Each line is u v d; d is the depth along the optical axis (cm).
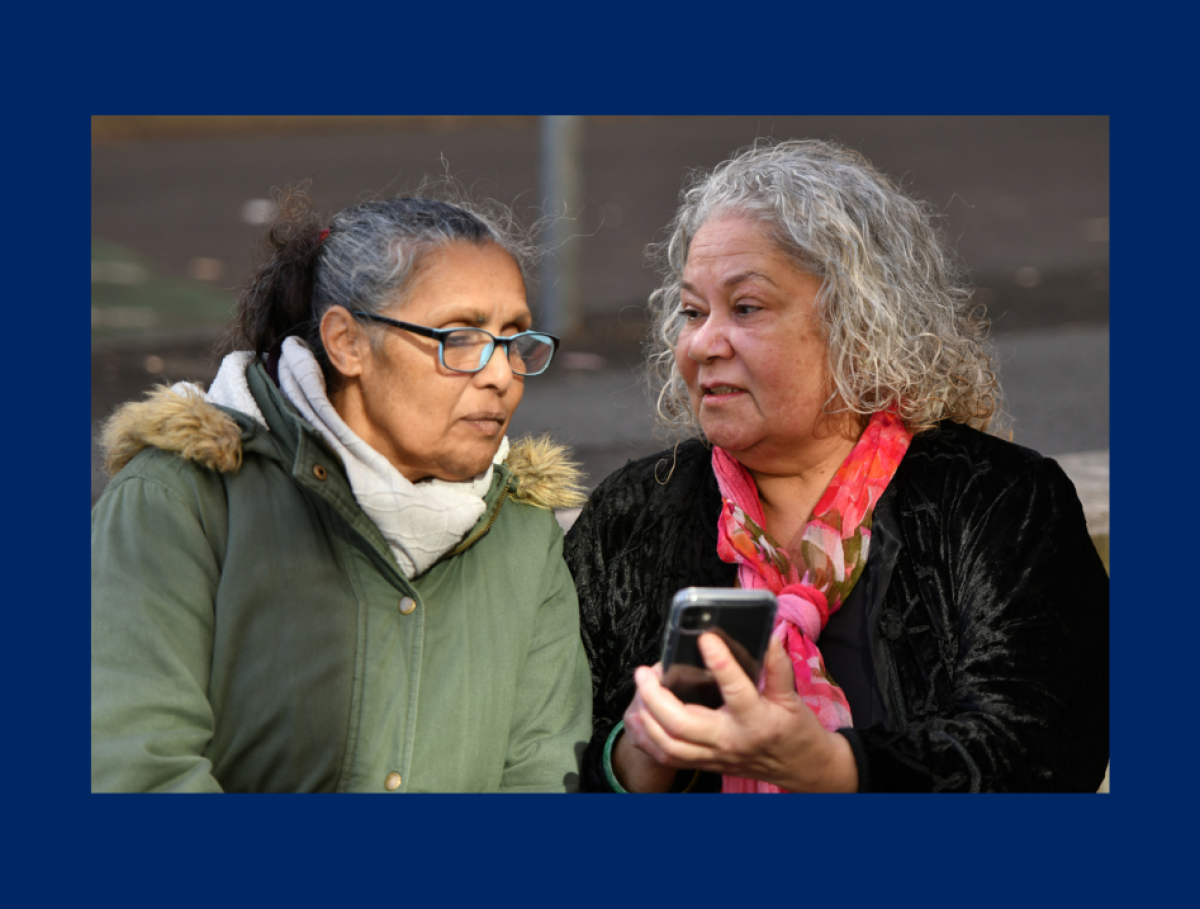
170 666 206
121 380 587
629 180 1284
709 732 193
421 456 219
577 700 244
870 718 229
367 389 219
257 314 235
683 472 258
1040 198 1145
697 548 249
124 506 214
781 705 194
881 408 238
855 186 236
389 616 221
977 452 237
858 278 226
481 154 1458
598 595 255
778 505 248
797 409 231
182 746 204
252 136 1762
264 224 241
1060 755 217
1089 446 489
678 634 189
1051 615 223
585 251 954
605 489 262
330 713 214
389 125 1883
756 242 227
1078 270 845
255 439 220
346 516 216
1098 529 380
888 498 234
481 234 220
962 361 250
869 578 232
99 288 805
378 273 216
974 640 224
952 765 209
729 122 1872
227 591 213
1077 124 1678
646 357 278
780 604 230
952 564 231
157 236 1004
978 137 1566
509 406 221
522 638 237
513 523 246
